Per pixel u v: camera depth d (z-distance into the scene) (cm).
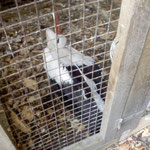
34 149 138
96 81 146
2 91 169
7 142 89
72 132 148
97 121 139
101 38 202
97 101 135
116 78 90
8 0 206
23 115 155
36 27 218
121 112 115
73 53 145
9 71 181
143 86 104
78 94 138
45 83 176
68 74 140
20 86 173
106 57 187
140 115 129
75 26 215
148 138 149
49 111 159
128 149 145
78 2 251
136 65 88
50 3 240
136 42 77
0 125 77
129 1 65
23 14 226
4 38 209
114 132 131
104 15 222
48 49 146
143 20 70
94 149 137
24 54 193
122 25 73
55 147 140
